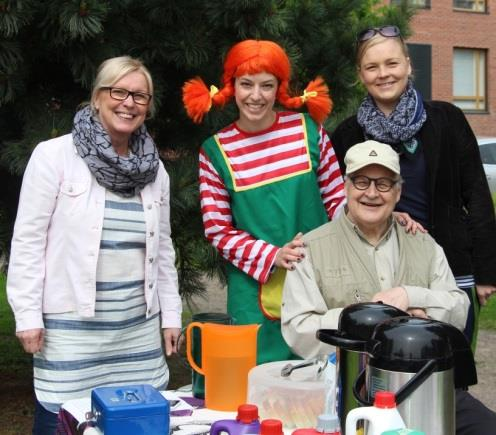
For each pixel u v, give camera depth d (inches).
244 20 139.3
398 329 66.1
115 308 99.4
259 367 82.6
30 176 98.1
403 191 116.4
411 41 872.3
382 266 99.6
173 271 109.7
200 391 88.2
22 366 214.2
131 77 98.5
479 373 206.1
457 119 118.6
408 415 64.3
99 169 97.9
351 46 169.2
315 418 76.4
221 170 117.3
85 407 79.7
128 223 100.1
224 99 117.9
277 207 115.7
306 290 97.1
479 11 903.1
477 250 117.6
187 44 143.8
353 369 71.1
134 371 102.8
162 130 165.3
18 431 168.4
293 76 160.7
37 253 97.7
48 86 154.5
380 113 117.6
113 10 137.3
